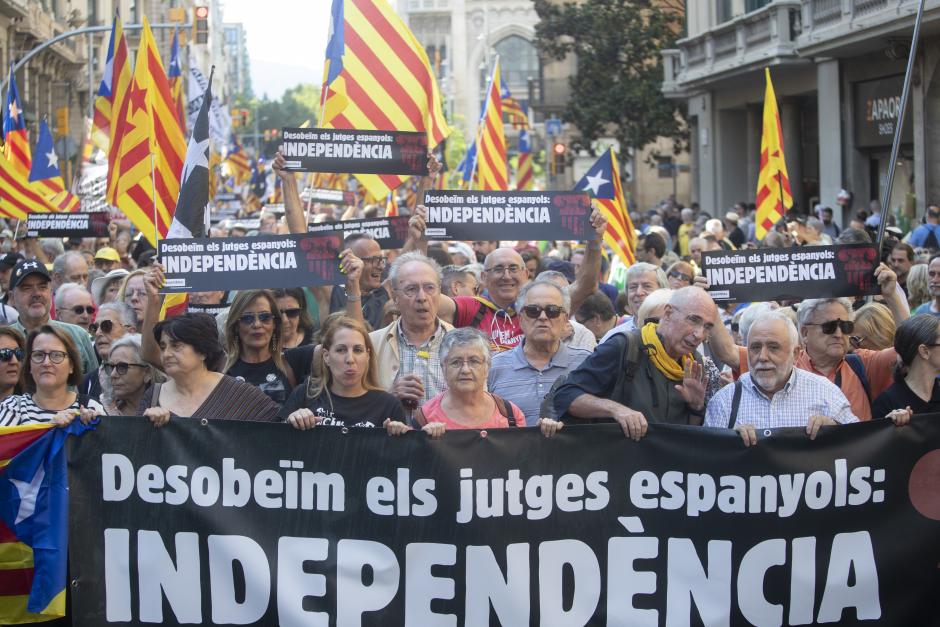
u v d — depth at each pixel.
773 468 5.54
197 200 8.07
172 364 6.22
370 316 9.19
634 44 40.03
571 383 6.01
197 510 5.57
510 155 63.50
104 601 5.58
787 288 6.77
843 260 6.73
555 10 41.03
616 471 5.56
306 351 7.36
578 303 8.55
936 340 6.18
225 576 5.57
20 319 9.12
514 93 115.69
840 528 5.57
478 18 115.00
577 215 8.32
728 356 6.85
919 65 22.66
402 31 10.74
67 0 54.09
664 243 13.12
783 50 27.31
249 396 6.35
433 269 7.27
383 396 6.28
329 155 8.41
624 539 5.56
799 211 31.11
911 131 23.58
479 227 8.31
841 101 26.52
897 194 24.66
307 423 5.53
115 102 12.34
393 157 8.47
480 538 5.52
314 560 5.54
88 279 12.23
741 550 5.55
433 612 5.54
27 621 5.56
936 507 5.61
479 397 6.16
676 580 5.56
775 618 5.56
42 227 13.16
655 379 5.98
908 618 5.61
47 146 17.58
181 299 8.23
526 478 5.54
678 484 5.55
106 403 7.32
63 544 5.54
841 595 5.57
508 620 5.53
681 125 40.84
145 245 16.56
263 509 5.56
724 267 6.81
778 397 6.02
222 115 28.84
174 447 5.57
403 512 5.53
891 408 6.31
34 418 6.31
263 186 33.56
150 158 9.97
